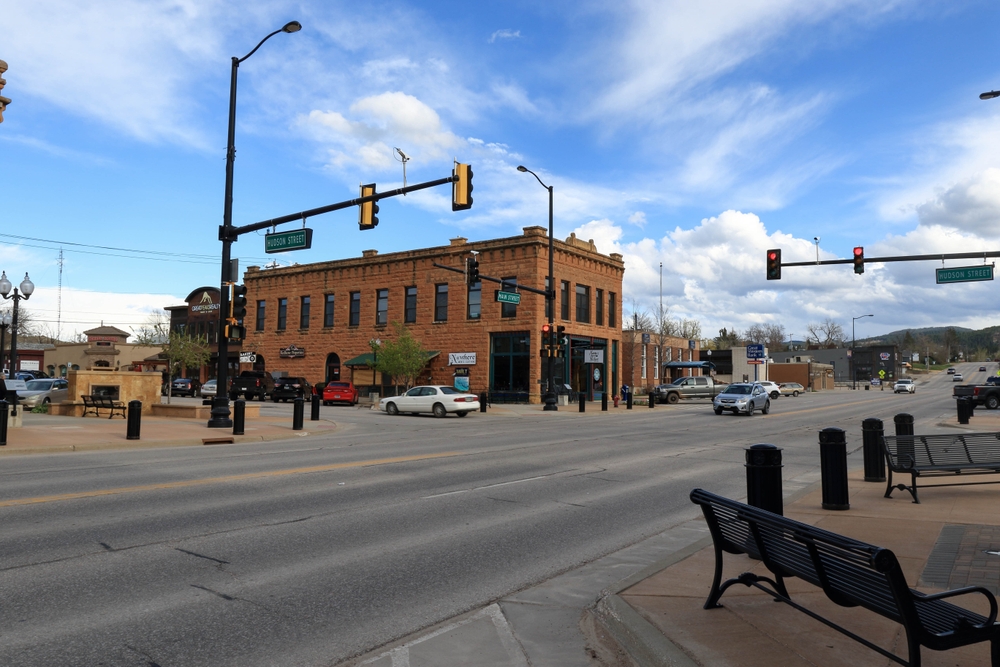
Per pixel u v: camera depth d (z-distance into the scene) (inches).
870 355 4825.3
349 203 766.5
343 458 586.9
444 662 176.9
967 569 241.9
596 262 1807.3
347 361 1855.3
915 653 137.2
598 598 225.9
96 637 185.5
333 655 179.0
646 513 370.3
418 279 1786.4
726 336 5280.5
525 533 319.3
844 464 362.3
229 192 844.0
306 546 286.2
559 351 1419.8
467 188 716.7
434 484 451.5
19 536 291.7
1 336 1642.5
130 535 297.3
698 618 195.9
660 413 1385.3
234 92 848.3
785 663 162.9
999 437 418.0
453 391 1242.0
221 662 172.1
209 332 2353.6
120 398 1103.6
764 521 177.0
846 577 156.9
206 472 490.6
